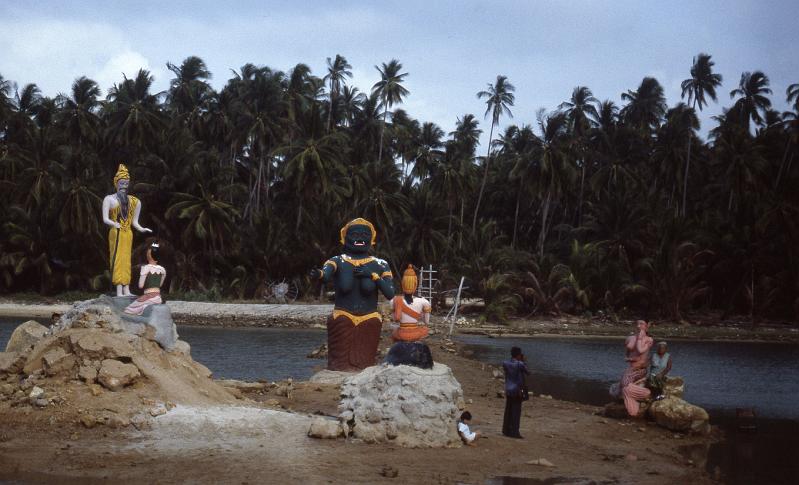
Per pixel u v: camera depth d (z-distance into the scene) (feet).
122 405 39.47
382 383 39.96
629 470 37.81
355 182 246.88
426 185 269.85
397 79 291.38
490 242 238.89
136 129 237.66
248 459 34.01
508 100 286.05
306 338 130.52
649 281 212.84
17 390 40.70
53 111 266.36
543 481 33.99
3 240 215.10
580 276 204.74
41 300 201.05
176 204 214.28
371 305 64.59
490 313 186.50
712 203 279.28
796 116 265.75
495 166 331.36
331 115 301.63
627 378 54.90
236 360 91.50
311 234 227.81
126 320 45.85
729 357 124.88
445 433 39.42
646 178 281.33
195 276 223.30
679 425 50.90
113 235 50.93
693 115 281.74
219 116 271.49
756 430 53.78
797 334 183.42
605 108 287.69
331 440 38.68
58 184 224.33
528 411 56.54
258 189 258.57
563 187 256.32
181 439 36.99
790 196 224.53
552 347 135.03
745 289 216.74
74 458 33.04
